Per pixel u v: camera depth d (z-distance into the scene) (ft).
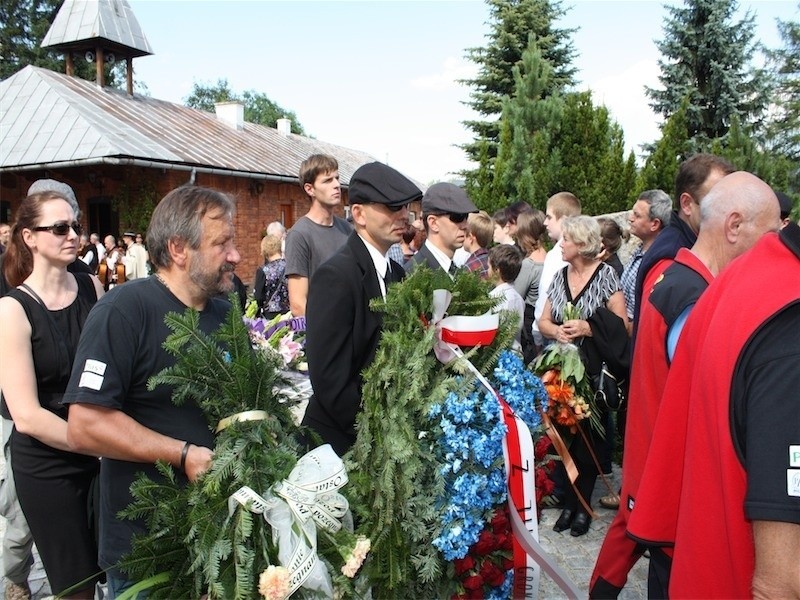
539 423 7.36
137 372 6.40
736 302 4.79
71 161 48.26
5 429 9.18
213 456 6.06
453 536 6.10
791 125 96.17
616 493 15.01
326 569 6.05
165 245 6.62
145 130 57.00
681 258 7.75
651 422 7.52
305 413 8.19
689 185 9.60
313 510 5.92
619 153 40.81
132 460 6.21
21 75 57.62
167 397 6.46
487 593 6.58
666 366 7.41
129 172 51.98
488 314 6.90
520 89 57.88
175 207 6.60
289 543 5.82
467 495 6.11
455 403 6.23
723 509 4.86
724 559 4.87
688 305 7.18
